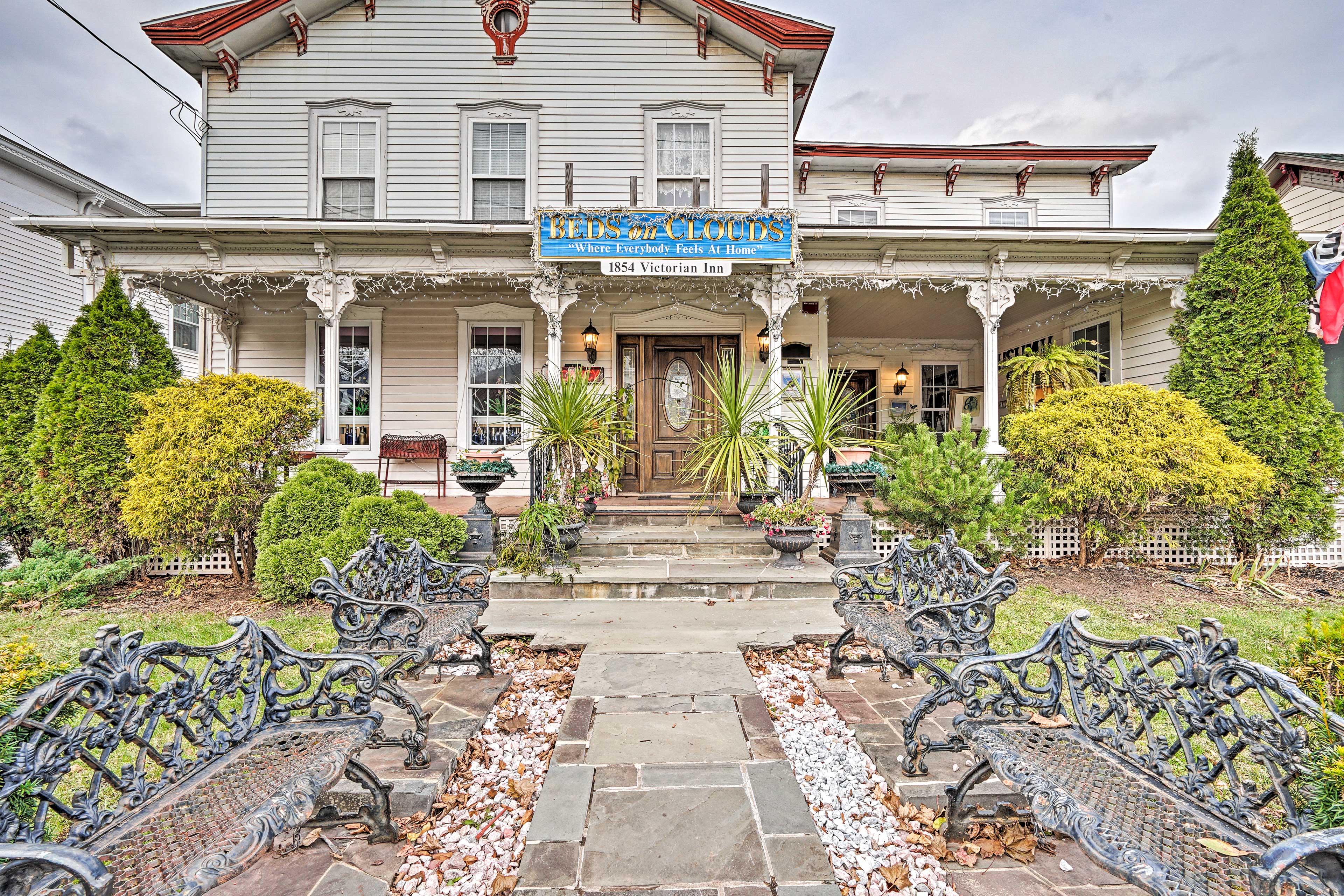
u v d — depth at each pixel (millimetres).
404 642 2797
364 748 2275
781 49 8352
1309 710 1399
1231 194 6887
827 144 10680
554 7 8672
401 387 8969
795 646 4094
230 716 2732
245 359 8945
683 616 4648
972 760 2576
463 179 8586
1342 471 6352
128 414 5711
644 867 1899
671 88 8711
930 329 11461
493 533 5789
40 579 4992
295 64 8516
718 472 5727
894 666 3637
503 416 7723
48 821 2168
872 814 2270
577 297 7445
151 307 11094
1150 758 1773
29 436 5805
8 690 2086
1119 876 1323
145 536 5309
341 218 8078
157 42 7996
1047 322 10516
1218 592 5648
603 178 8672
